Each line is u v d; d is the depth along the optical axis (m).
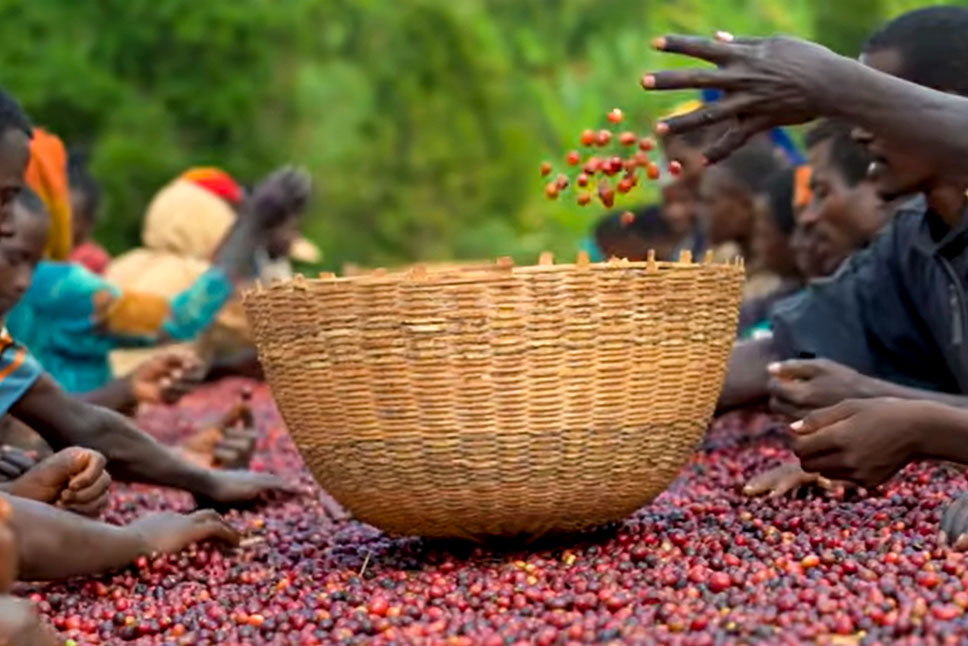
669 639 3.24
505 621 3.55
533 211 18.52
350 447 4.07
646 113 10.88
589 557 4.14
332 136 19.03
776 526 4.39
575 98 11.70
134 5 18.03
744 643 3.22
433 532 4.16
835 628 3.33
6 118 4.88
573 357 3.95
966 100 4.30
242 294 4.30
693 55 4.23
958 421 4.17
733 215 7.93
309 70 19.09
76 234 9.13
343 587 4.02
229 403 9.80
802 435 4.24
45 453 6.50
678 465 4.22
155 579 4.26
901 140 4.27
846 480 4.27
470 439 3.97
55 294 7.36
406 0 19.72
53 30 17.73
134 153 17.44
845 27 11.20
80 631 3.81
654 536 4.31
